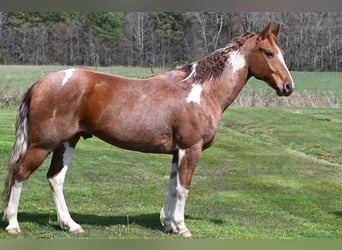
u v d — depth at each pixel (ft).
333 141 48.60
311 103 74.18
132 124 17.19
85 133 18.04
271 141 50.14
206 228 19.84
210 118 17.74
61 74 17.06
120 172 33.12
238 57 18.45
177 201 18.11
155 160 37.91
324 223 22.24
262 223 21.63
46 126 16.76
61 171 18.13
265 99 74.08
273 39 18.44
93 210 22.70
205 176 32.86
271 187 29.94
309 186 30.53
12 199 17.40
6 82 74.59
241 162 38.60
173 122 17.43
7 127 49.24
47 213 21.33
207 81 18.06
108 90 17.16
